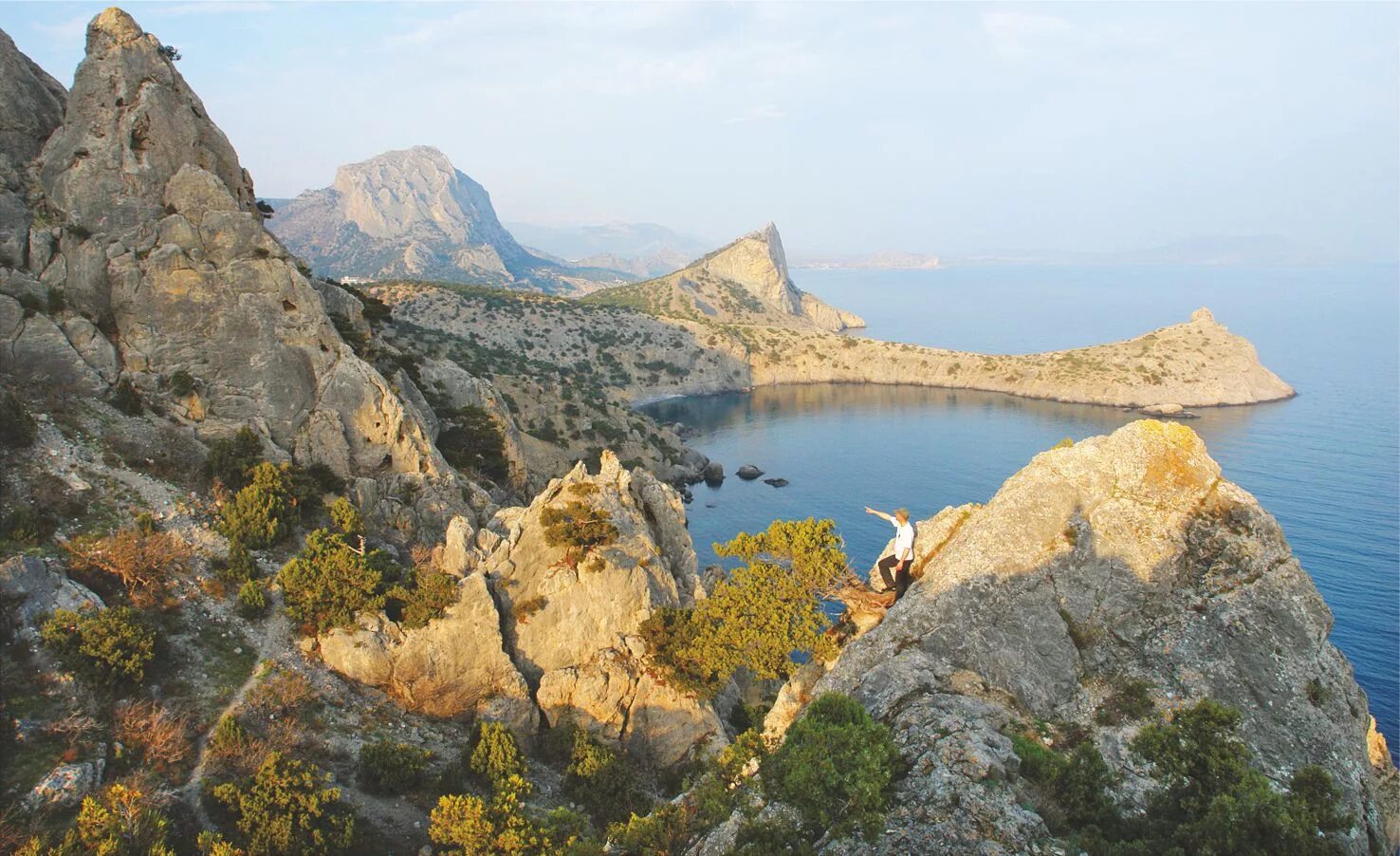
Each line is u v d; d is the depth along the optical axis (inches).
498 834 1132.5
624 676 1707.7
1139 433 855.7
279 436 2094.0
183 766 1213.1
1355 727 675.4
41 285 1921.8
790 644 1133.1
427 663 1638.8
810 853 605.0
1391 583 3422.7
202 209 2101.4
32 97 2224.4
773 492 5610.2
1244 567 746.2
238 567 1648.6
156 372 2006.6
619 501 2016.5
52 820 1026.1
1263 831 527.5
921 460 6328.7
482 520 2335.1
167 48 2274.9
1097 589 782.5
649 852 786.2
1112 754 660.7
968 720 671.1
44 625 1273.4
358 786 1325.0
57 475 1621.6
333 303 2743.6
